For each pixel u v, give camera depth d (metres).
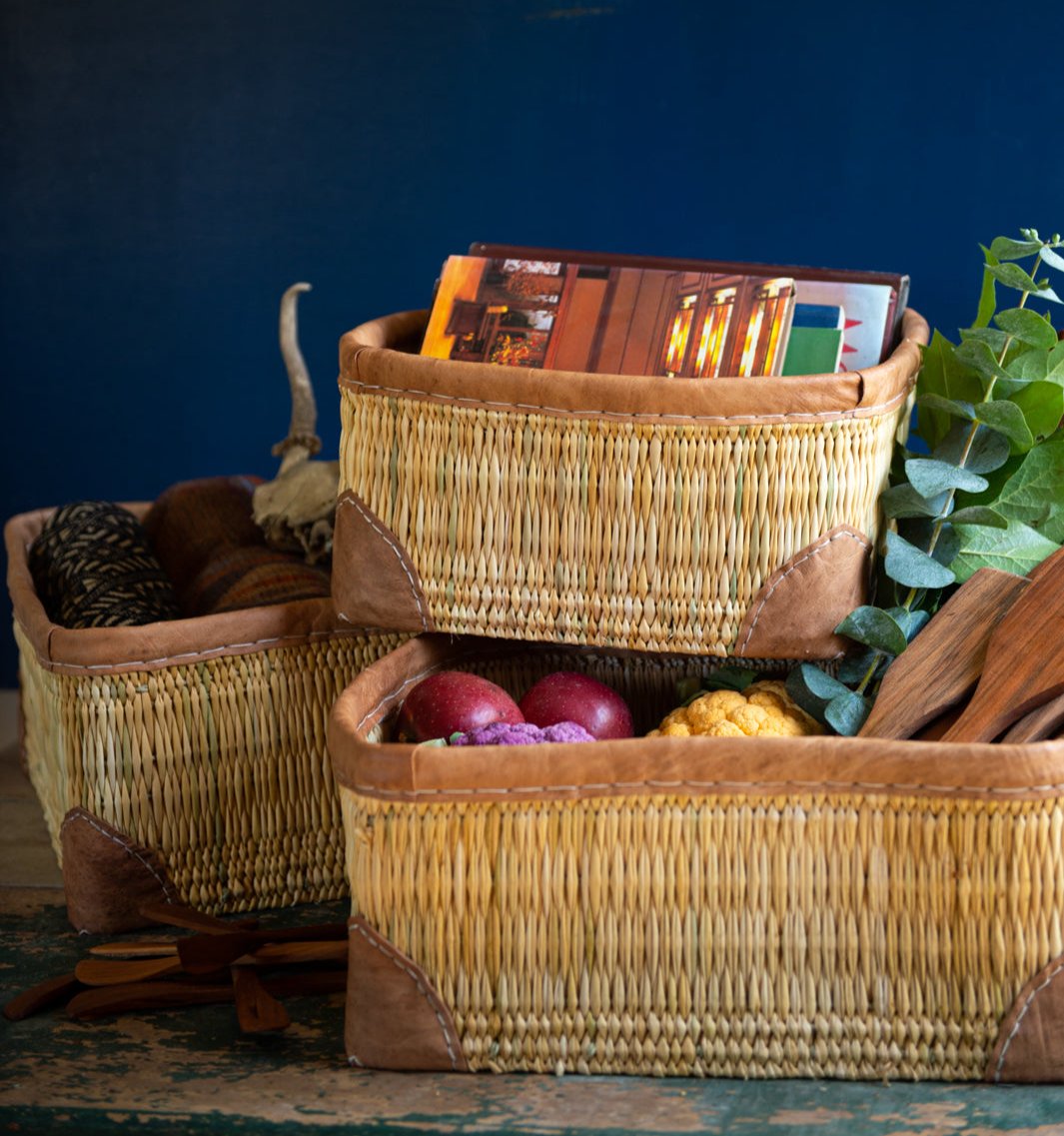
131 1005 1.18
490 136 1.89
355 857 1.05
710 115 1.83
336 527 1.24
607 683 1.45
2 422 2.07
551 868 1.03
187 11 1.90
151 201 1.97
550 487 1.16
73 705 1.28
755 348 1.20
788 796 1.01
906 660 1.14
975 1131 0.98
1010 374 1.19
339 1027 1.15
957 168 1.79
